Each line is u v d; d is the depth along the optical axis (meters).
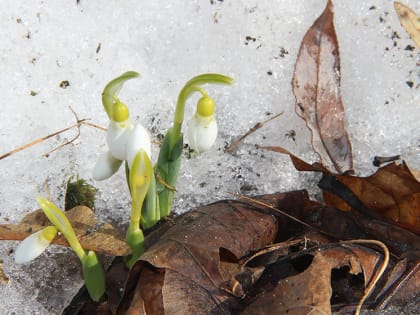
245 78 0.56
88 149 0.54
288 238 0.51
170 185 0.50
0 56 0.55
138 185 0.46
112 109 0.46
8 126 0.53
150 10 0.57
